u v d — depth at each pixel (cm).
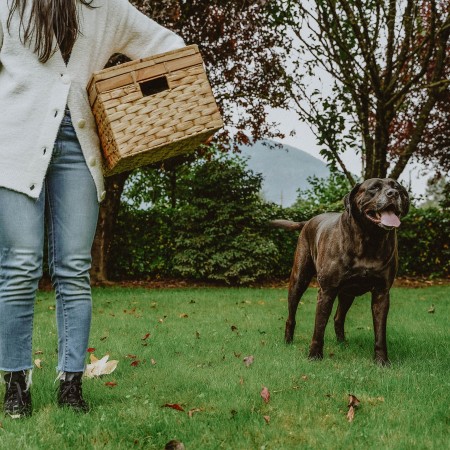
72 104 234
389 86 788
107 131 224
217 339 459
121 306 703
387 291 385
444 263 1216
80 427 229
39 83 227
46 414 243
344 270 379
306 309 679
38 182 229
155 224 1161
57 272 250
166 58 225
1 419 237
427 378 322
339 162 805
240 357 389
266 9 796
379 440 224
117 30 245
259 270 1076
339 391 297
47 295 846
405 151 852
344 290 398
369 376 331
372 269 374
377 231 365
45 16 220
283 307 699
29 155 227
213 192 1104
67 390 254
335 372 338
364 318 611
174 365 356
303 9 764
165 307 691
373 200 355
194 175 1139
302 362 369
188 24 1009
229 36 1057
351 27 782
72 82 233
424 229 1206
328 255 389
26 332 244
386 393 293
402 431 235
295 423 246
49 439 219
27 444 211
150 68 223
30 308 243
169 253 1162
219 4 1015
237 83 1113
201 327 525
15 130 225
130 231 1158
